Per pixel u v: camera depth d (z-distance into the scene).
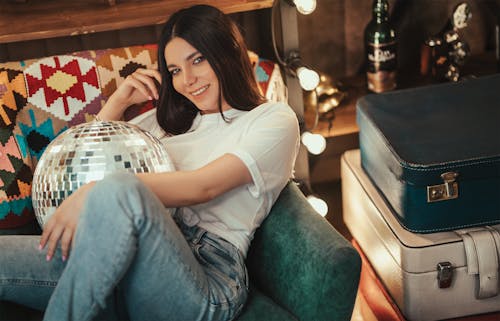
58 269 1.64
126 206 1.39
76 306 1.45
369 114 2.27
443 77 2.75
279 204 1.80
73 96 2.01
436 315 2.05
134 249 1.42
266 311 1.64
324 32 2.85
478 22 2.94
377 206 2.21
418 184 1.97
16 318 1.67
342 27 2.86
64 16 2.29
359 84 2.87
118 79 2.06
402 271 2.04
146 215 1.41
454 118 2.22
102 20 2.24
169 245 1.46
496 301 2.06
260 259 1.79
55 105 2.00
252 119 1.81
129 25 2.23
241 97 1.87
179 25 1.81
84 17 2.28
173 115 1.97
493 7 2.75
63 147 1.67
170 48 1.83
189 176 1.61
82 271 1.42
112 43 2.53
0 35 2.16
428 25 2.90
